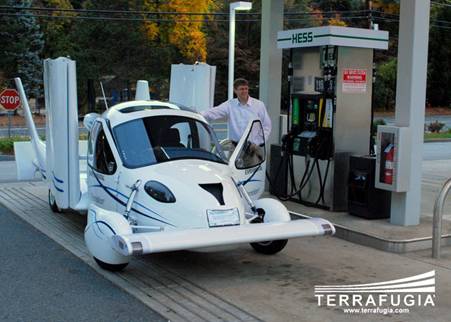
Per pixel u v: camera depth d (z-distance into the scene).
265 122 8.22
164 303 5.35
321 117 8.73
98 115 8.10
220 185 6.14
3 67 36.84
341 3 51.16
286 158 9.44
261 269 6.42
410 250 7.09
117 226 5.73
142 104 7.43
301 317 5.02
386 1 45.22
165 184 5.99
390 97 49.00
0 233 7.95
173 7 38.97
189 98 9.70
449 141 28.38
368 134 8.76
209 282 5.96
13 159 17.98
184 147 6.90
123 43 39.38
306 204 9.12
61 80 7.66
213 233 5.50
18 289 5.69
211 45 44.09
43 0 39.06
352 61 8.54
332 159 8.58
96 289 5.71
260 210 6.52
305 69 9.15
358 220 8.11
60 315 5.04
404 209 7.77
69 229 8.21
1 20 36.28
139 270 6.34
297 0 46.34
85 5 39.19
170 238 5.32
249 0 45.56
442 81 52.38
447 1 52.03
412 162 7.66
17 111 37.28
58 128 7.71
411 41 7.45
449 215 8.59
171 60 40.03
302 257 6.90
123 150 6.58
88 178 7.38
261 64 10.26
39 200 10.30
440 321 4.95
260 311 5.15
